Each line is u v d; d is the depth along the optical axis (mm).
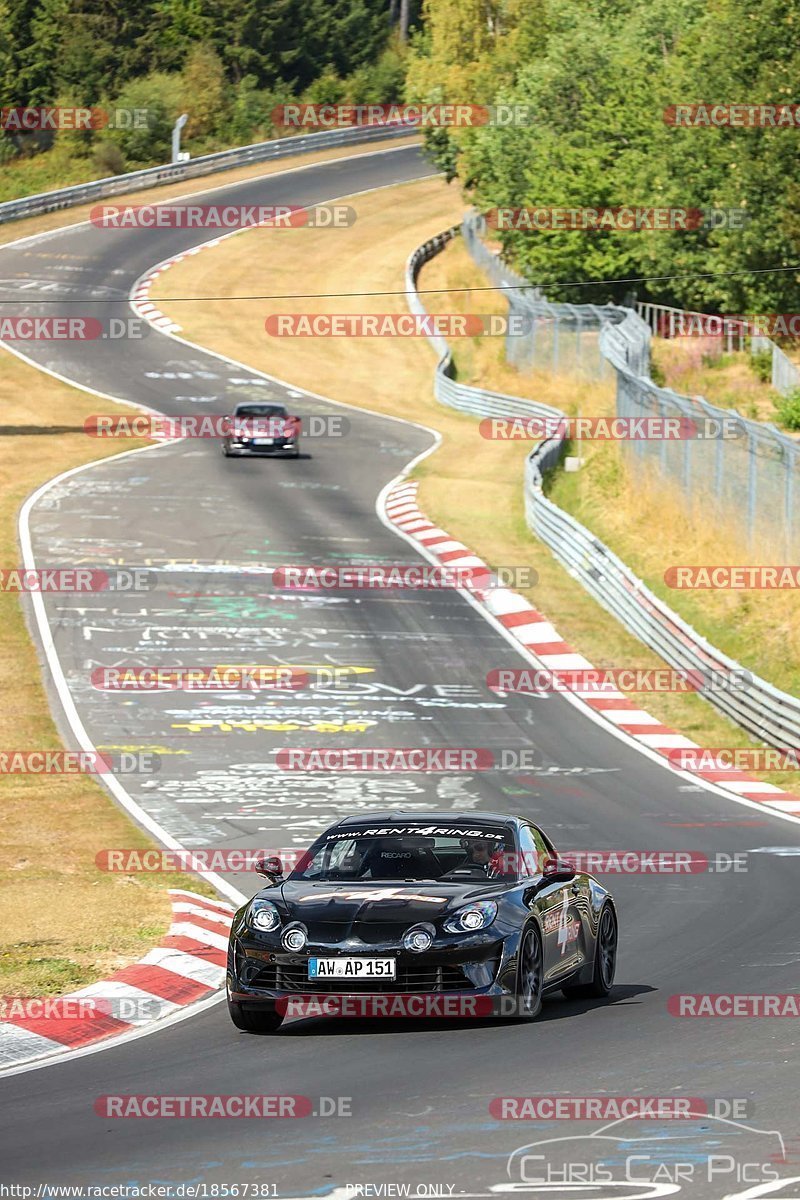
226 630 88375
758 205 146375
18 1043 29812
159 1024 31672
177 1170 20438
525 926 30328
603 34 189000
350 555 106125
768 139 144250
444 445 147375
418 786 64000
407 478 132375
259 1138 21984
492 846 32719
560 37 189875
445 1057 27297
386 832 33469
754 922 42125
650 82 170875
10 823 56562
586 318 163000
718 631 88812
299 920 30125
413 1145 21281
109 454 139000
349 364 187125
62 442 143750
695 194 157500
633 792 64188
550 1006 32812
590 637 90375
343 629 89562
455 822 33719
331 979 29484
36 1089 26062
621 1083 24781
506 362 178750
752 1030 29000
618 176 168125
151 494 122875
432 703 77625
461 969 29438
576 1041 28375
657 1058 26656
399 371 184375
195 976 36188
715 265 155375
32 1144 22234
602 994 33969
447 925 29672
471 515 118625
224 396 168875
